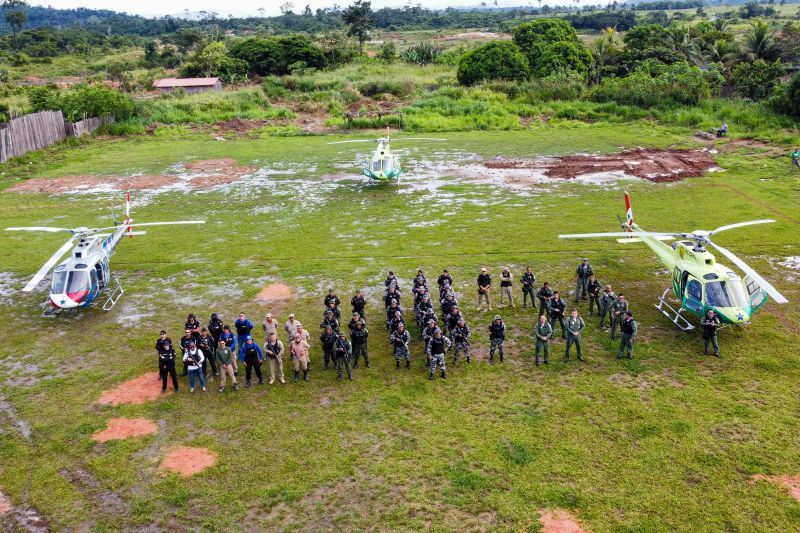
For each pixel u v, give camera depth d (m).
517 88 60.44
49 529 11.03
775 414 13.79
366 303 20.16
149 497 11.76
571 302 19.91
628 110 52.44
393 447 13.03
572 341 16.17
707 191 31.47
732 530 10.63
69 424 14.13
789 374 15.40
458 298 20.33
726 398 14.45
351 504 11.47
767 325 18.00
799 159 34.41
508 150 42.91
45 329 18.98
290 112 56.19
